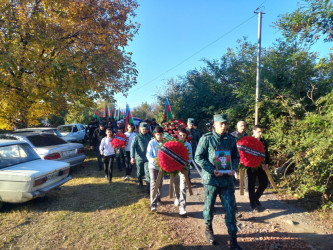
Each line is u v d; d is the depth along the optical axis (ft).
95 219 15.34
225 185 11.69
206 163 11.60
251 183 15.72
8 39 29.22
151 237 12.80
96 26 38.19
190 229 13.66
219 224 14.24
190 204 17.57
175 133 19.52
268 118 26.27
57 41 33.17
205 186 12.06
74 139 43.37
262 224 14.03
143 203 17.48
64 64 30.89
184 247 11.73
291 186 18.86
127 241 12.49
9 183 16.06
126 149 24.54
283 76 29.25
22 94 33.65
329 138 14.43
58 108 38.73
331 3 16.79
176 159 12.76
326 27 18.51
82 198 19.33
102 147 23.67
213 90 44.24
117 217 15.51
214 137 11.91
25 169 16.89
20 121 39.50
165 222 14.47
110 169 23.36
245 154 13.53
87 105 38.55
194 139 22.38
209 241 12.07
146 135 20.99
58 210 16.97
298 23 19.12
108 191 20.89
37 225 14.67
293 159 18.85
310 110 24.47
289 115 23.76
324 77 26.50
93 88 38.17
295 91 27.37
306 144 16.47
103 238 12.88
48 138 27.14
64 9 36.40
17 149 19.08
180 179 15.85
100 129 29.19
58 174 18.67
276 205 16.71
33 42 32.09
